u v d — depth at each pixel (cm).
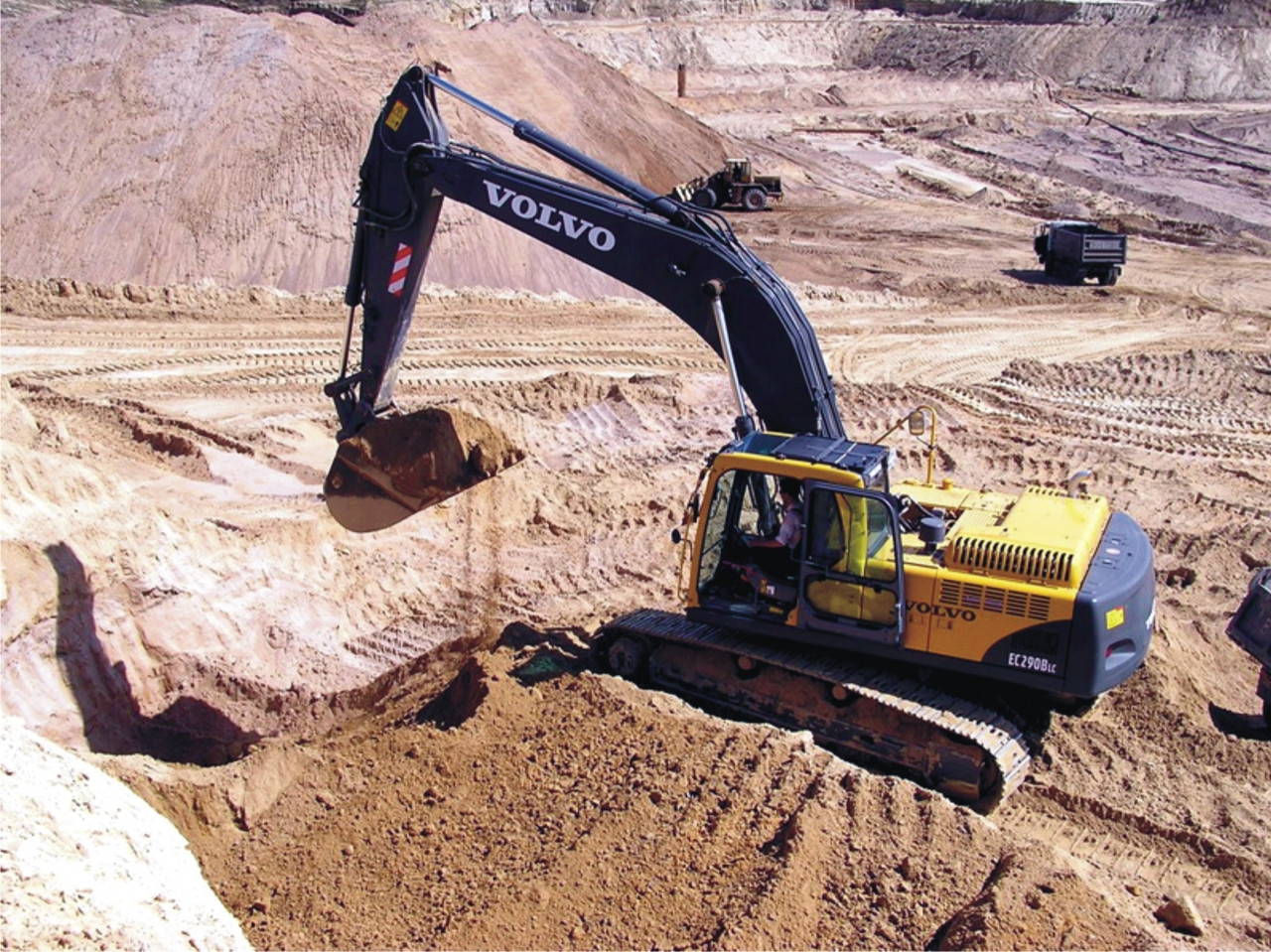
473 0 7019
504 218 1107
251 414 1852
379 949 741
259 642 1202
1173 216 3841
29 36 2972
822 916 738
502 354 2219
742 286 1023
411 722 1062
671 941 727
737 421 1047
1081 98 6581
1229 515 1588
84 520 1213
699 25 7481
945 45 7375
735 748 882
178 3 5844
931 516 980
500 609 1292
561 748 916
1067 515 983
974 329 2564
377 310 1170
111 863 621
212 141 2730
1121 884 855
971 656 933
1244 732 1091
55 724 1038
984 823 812
